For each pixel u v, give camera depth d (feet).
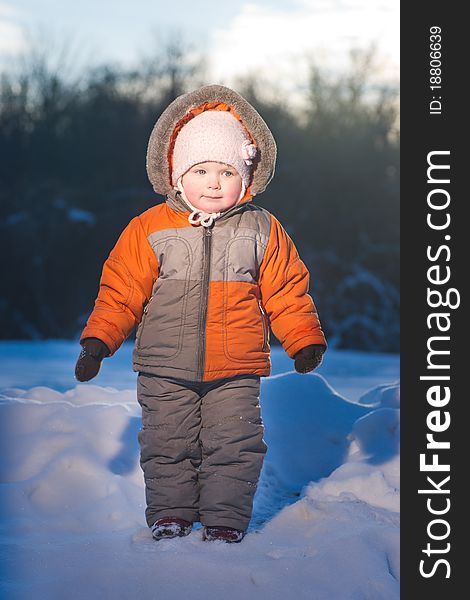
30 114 119.96
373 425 15.47
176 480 12.41
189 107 12.77
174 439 12.42
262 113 122.31
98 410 15.47
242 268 12.50
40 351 59.52
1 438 14.69
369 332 101.96
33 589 10.48
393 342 102.27
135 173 119.03
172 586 10.57
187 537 12.07
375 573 10.76
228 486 12.22
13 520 12.76
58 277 100.99
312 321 12.71
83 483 13.56
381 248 112.27
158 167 12.76
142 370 12.47
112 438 14.84
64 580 10.68
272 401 16.47
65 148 118.93
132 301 12.53
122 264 12.60
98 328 12.34
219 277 12.41
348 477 14.08
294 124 122.42
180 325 12.35
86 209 113.19
